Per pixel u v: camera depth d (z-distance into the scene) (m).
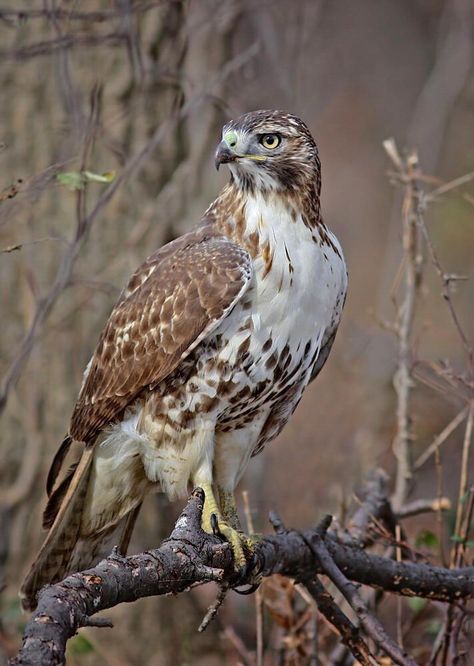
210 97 12.34
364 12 26.89
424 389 14.70
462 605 9.13
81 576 6.48
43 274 12.56
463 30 22.42
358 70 26.67
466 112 22.67
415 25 27.45
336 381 17.02
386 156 24.84
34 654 5.75
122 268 12.62
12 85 12.52
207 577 7.29
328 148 25.58
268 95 15.16
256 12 15.42
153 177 12.82
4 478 12.70
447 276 10.23
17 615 11.12
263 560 8.52
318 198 9.41
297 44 16.16
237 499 14.51
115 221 12.65
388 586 8.89
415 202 10.89
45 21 12.57
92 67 12.59
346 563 8.78
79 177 9.50
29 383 12.64
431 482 14.43
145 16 12.73
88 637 11.80
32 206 12.28
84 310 12.62
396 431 11.92
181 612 12.98
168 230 12.83
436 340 17.78
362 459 14.65
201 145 13.07
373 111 26.27
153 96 12.77
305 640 10.12
